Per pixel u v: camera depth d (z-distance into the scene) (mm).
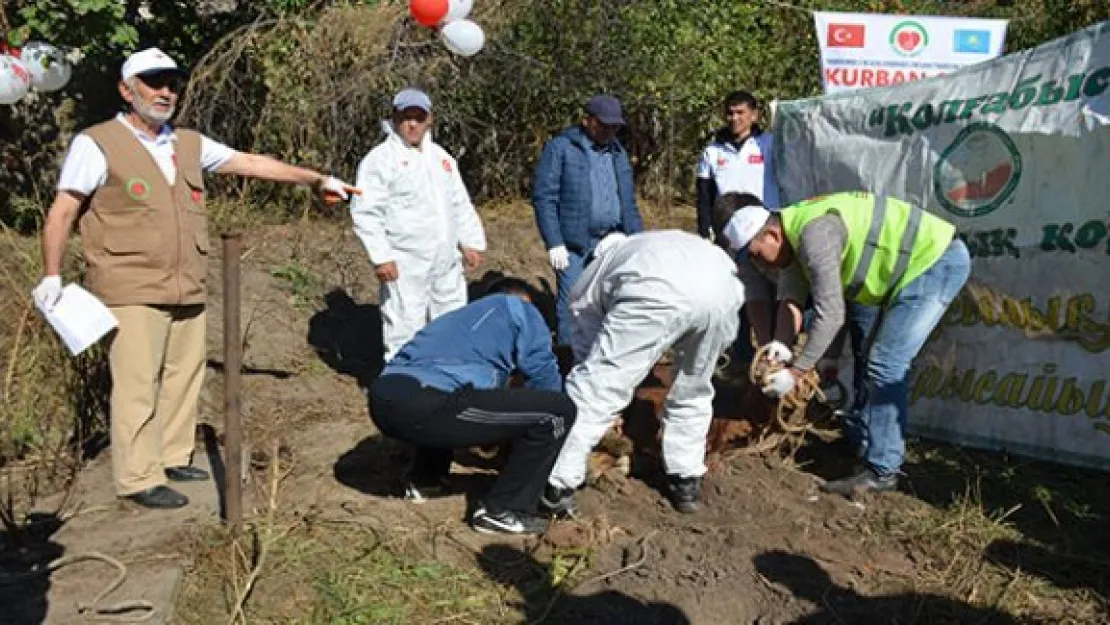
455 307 6145
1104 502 5230
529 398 4398
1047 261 5547
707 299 4430
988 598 4367
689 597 4246
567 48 10367
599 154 6375
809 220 4898
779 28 10992
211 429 5633
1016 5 11852
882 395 5172
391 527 4645
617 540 4652
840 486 5262
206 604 4004
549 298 8023
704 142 10883
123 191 4441
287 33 9727
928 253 5027
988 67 5785
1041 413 5648
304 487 5016
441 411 4328
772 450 5637
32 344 5816
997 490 5355
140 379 4602
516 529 4605
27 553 4297
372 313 7770
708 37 10586
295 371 6605
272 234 8984
